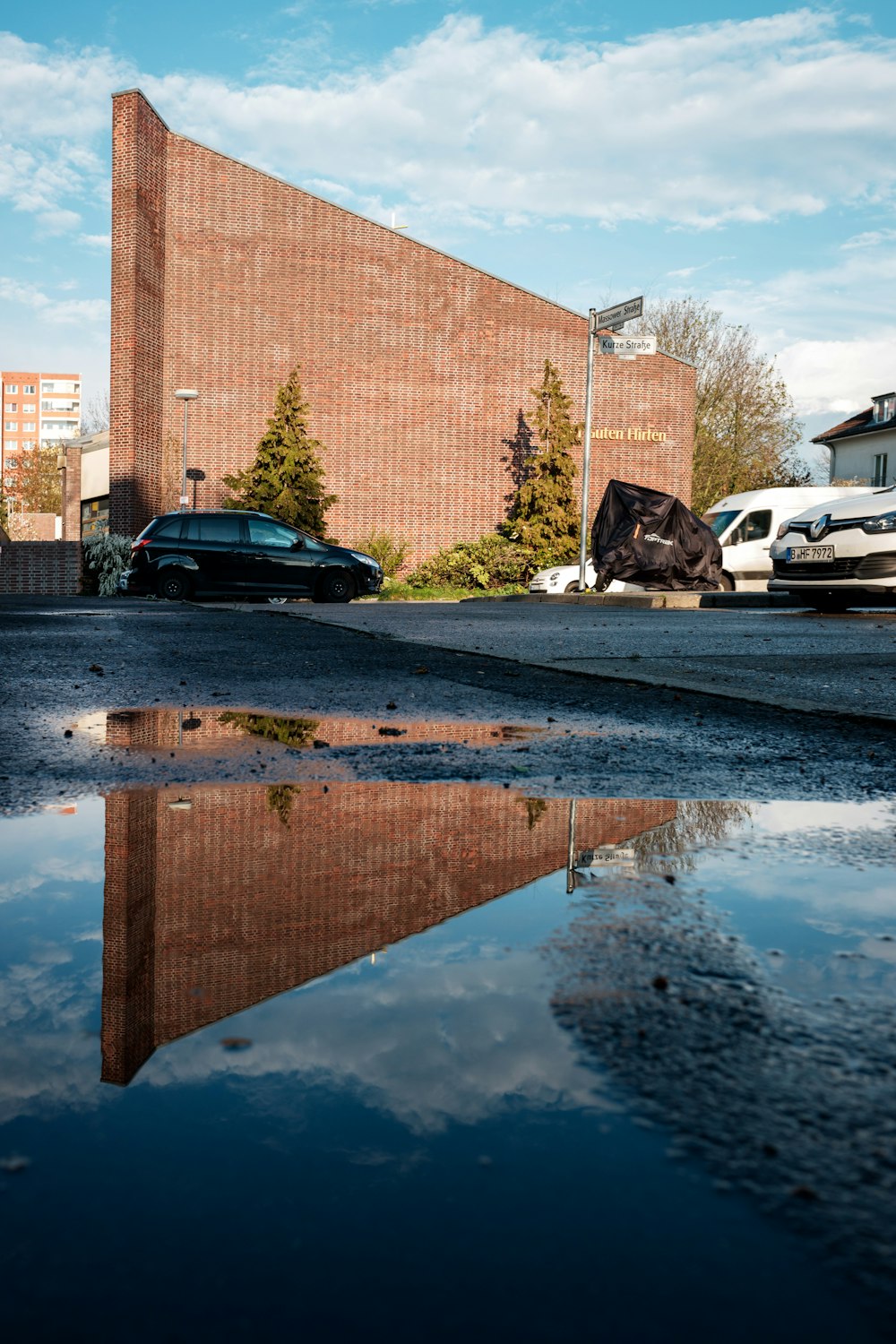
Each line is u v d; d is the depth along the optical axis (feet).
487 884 6.44
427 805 8.92
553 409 92.94
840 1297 2.52
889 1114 3.50
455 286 95.25
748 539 68.85
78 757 11.23
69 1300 2.50
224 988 4.60
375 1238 2.73
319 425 93.20
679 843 7.57
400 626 31.83
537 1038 4.08
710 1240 2.74
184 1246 2.70
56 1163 3.08
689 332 146.61
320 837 7.71
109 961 5.02
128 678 18.80
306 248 91.81
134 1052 3.88
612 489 66.23
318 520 87.15
